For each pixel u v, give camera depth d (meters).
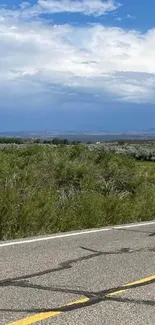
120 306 5.40
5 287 6.02
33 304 5.39
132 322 4.92
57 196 13.18
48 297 5.66
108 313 5.16
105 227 11.49
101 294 5.82
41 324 4.81
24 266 7.07
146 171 18.47
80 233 10.37
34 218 10.77
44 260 7.49
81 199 12.81
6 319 4.92
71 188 14.59
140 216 13.40
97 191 15.04
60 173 15.30
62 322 4.88
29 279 6.39
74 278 6.49
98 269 7.01
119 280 6.45
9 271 6.77
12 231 10.26
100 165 17.70
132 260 7.64
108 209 12.76
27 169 14.53
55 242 9.14
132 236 10.05
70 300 5.57
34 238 9.58
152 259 7.75
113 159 18.95
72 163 16.44
